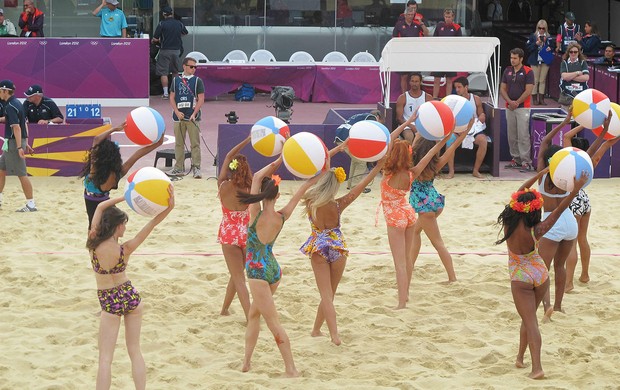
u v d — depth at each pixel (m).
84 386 9.21
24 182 16.19
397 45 19.50
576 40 29.27
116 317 8.67
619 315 11.41
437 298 12.08
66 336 10.60
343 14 30.95
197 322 11.18
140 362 8.70
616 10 34.75
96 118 19.72
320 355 10.14
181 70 30.50
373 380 9.42
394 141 11.35
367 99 29.45
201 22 30.72
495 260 13.70
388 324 11.12
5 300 11.76
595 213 16.48
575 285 12.73
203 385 9.27
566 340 10.53
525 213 9.34
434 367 9.87
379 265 13.38
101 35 28.91
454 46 19.70
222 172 10.77
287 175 18.91
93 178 11.37
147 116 11.05
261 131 10.16
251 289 9.33
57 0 29.72
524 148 20.20
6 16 30.00
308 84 29.58
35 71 27.97
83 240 14.62
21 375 9.47
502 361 9.98
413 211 11.66
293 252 14.02
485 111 20.06
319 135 18.89
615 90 25.72
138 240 8.62
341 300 12.01
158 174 8.67
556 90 29.39
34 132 18.83
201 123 25.17
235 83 29.61
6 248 14.14
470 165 20.47
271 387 9.22
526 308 9.45
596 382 9.27
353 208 16.83
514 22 36.66
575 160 9.56
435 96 21.91
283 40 30.97
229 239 10.71
